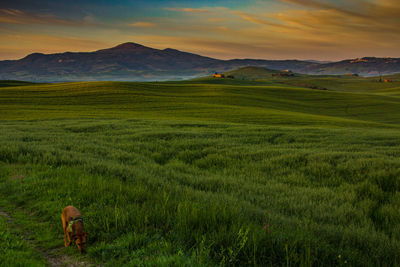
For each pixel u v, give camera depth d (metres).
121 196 6.77
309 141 20.02
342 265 4.11
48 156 11.80
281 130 25.00
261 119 40.03
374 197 8.52
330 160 12.95
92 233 5.09
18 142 15.49
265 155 14.46
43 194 7.15
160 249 4.30
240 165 12.68
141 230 5.03
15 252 4.23
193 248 4.36
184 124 28.50
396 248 4.70
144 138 19.75
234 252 4.18
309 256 4.01
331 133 23.38
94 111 43.56
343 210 7.02
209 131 23.81
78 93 64.94
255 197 8.05
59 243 4.82
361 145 17.73
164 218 5.53
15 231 5.16
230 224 5.21
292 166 12.38
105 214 5.73
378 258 4.48
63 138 19.09
